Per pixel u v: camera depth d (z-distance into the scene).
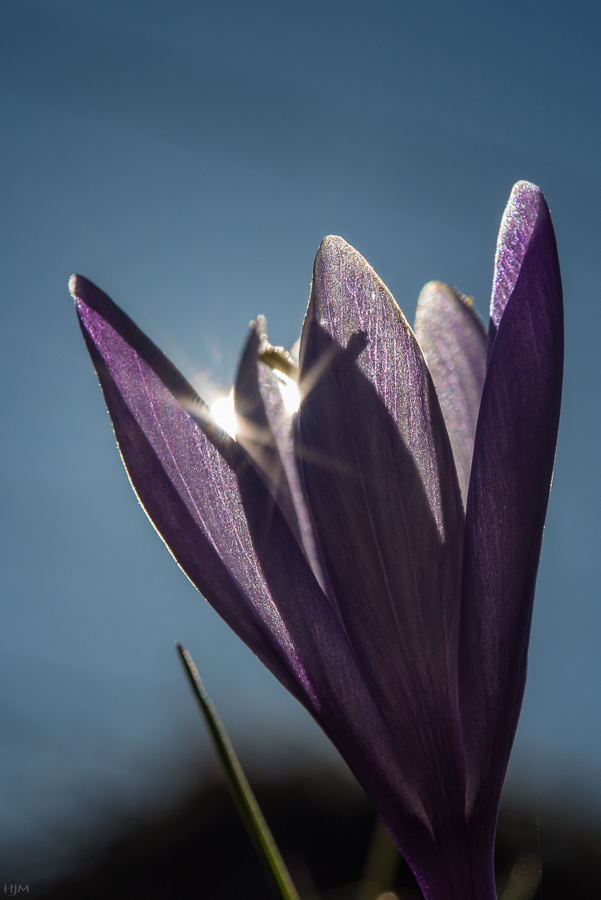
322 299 0.18
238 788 0.18
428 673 0.18
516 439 0.18
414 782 0.18
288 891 0.17
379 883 0.21
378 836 0.21
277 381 0.19
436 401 0.18
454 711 0.18
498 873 0.60
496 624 0.18
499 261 0.18
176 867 0.65
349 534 0.18
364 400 0.18
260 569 0.18
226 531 0.18
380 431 0.18
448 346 0.19
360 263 0.18
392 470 0.18
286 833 0.71
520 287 0.18
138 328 0.18
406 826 0.18
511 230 0.18
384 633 0.18
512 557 0.18
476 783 0.18
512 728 0.18
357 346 0.18
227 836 0.68
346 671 0.18
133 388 0.18
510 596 0.18
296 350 0.20
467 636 0.18
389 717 0.18
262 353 0.19
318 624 0.18
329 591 0.18
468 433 0.19
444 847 0.18
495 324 0.18
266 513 0.18
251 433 0.19
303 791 0.75
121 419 0.18
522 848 0.60
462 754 0.18
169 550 0.18
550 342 0.18
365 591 0.18
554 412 0.18
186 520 0.18
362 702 0.18
